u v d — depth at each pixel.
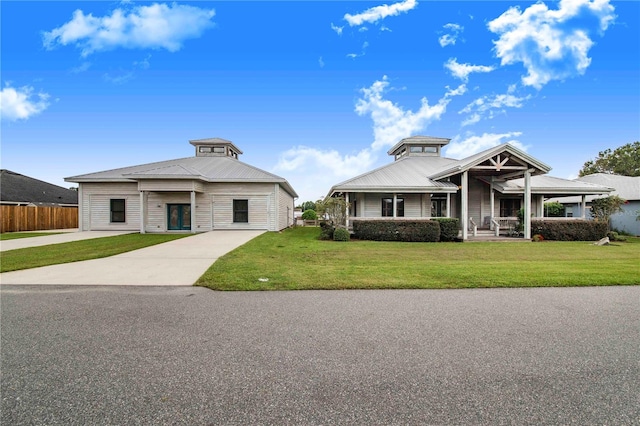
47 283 5.88
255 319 3.96
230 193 18.53
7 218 19.38
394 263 8.34
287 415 2.04
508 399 2.25
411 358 2.89
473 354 2.99
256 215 18.61
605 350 3.10
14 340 3.27
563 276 6.49
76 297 4.98
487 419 2.01
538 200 18.41
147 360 2.83
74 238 14.46
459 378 2.54
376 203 17.72
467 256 9.96
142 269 7.21
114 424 1.94
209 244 11.98
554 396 2.29
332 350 3.06
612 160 37.47
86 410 2.08
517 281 6.05
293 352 3.01
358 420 2.00
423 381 2.49
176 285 5.76
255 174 19.11
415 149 22.48
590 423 1.98
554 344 3.23
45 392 2.29
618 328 3.70
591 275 6.60
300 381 2.48
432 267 7.64
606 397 2.28
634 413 2.09
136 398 2.22
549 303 4.72
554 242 14.40
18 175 28.61
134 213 18.84
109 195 18.89
